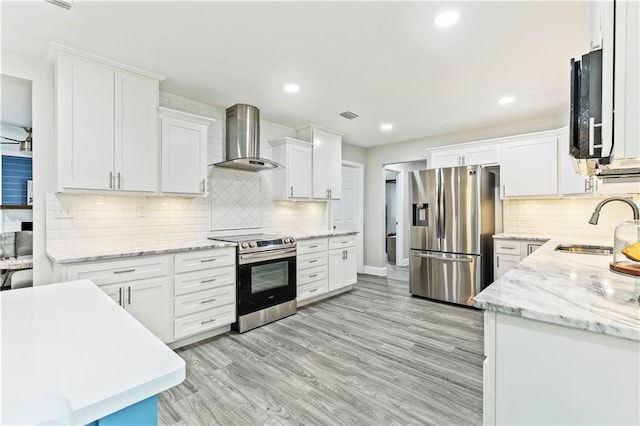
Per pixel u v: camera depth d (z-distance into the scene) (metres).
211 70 2.61
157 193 2.71
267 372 2.19
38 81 2.35
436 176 3.97
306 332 2.93
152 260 2.40
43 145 2.37
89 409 0.47
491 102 3.35
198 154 2.99
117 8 1.80
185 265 2.59
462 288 3.76
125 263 2.26
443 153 4.36
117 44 2.20
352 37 2.12
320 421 1.69
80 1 1.74
